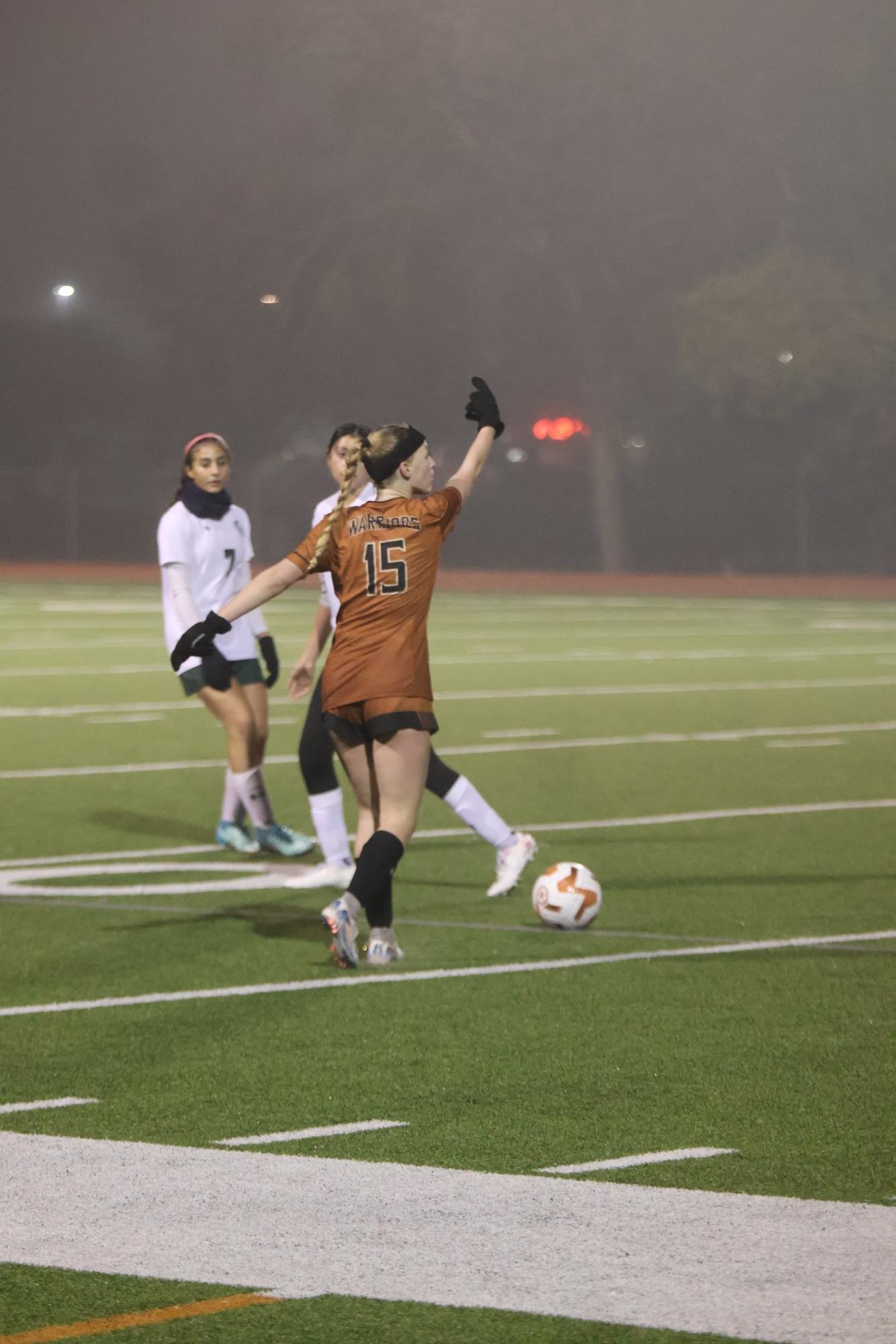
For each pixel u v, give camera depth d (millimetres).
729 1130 20141
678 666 89625
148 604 137750
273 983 27781
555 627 119688
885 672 86688
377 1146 19531
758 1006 26156
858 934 31188
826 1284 15562
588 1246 16484
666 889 35406
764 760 55469
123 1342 14641
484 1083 22125
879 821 43562
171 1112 20859
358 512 26750
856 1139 19781
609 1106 21125
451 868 38031
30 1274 15953
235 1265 16109
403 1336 14641
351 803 47312
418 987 27422
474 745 59062
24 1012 25969
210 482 37844
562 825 43031
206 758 56062
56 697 73500
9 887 35875
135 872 37438
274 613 131375
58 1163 18922
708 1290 15453
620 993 27016
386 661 26625
